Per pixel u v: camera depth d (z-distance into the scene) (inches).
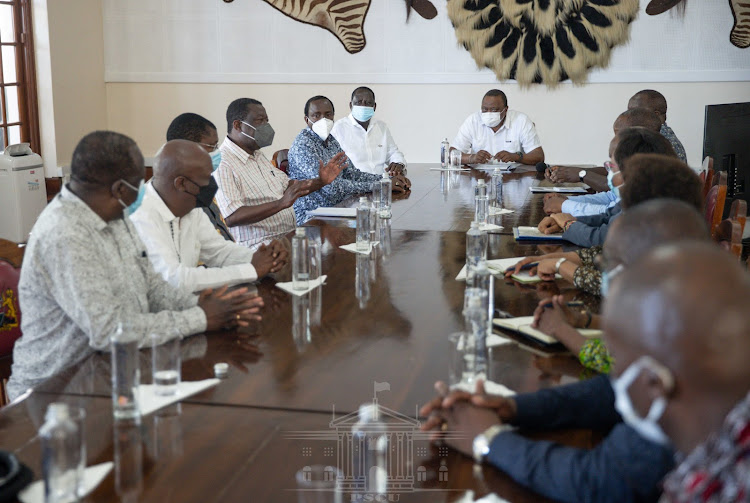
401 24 262.5
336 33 265.7
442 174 205.5
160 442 55.9
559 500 48.5
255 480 50.7
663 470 43.3
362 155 212.5
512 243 122.7
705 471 33.3
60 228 74.5
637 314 35.2
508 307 87.0
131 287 81.5
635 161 74.6
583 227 120.6
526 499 49.0
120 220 82.6
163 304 85.9
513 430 56.3
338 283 99.3
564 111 260.8
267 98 273.4
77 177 75.9
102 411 61.6
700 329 33.4
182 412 61.0
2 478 48.4
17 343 78.9
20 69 248.2
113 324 74.0
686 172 73.2
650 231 53.9
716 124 155.2
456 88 264.8
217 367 68.6
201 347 75.7
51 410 47.7
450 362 70.2
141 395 64.2
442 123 268.1
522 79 260.1
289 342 77.0
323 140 178.9
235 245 108.3
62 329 77.0
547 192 172.6
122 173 75.7
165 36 272.8
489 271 103.0
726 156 158.1
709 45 250.2
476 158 215.6
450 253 115.8
